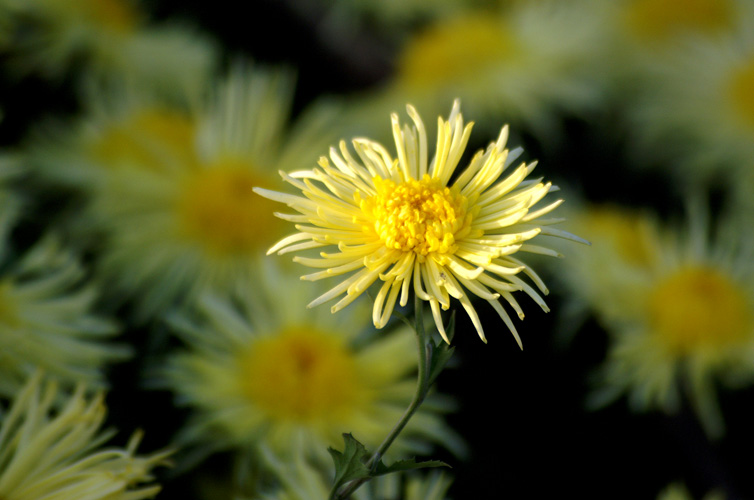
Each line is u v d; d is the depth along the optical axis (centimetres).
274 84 57
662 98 60
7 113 54
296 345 50
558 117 59
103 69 57
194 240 53
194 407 50
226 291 53
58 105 56
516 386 52
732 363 54
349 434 41
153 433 49
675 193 58
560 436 52
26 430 45
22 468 45
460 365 52
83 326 49
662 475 52
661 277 55
